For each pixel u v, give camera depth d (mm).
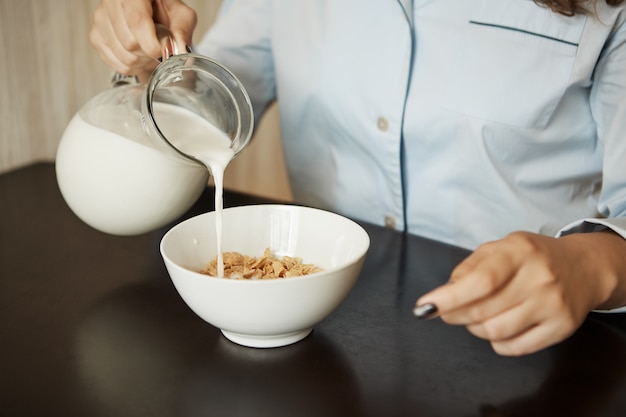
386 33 901
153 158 697
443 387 542
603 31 820
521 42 858
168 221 769
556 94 855
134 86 746
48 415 492
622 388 548
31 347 584
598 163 919
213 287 544
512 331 511
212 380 544
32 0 1519
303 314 563
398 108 910
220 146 700
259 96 1146
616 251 590
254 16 1083
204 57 677
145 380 542
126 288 700
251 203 945
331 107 972
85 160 709
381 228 881
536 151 901
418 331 630
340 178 1022
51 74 1593
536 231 916
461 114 888
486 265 489
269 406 513
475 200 929
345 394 530
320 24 973
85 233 832
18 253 771
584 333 632
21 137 1611
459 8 881
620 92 830
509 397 532
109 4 774
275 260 675
